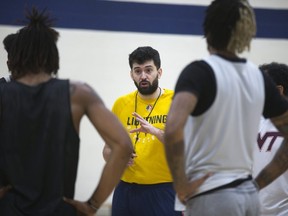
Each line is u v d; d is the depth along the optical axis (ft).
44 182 14.17
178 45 46.70
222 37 14.46
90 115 14.53
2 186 14.38
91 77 45.75
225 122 13.96
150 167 24.62
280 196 20.98
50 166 14.14
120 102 26.35
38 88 14.39
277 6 48.19
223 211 13.88
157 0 46.34
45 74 14.98
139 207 24.85
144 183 24.73
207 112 13.89
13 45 15.11
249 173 14.82
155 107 25.46
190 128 14.49
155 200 24.71
